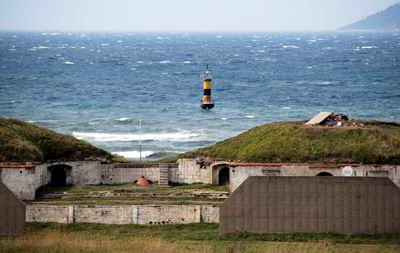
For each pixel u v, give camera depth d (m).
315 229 196.50
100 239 188.62
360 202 197.00
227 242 188.75
